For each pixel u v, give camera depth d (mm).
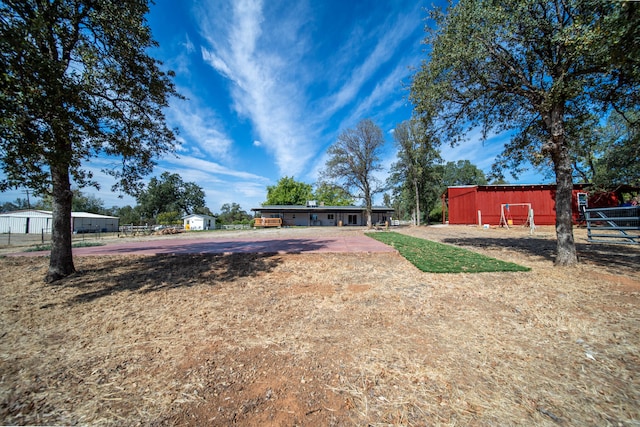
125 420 1700
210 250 9461
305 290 4625
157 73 6449
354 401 1833
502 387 1935
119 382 2104
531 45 6090
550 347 2500
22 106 3285
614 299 3754
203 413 1744
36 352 2619
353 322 3195
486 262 6363
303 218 36031
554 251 7969
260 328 3092
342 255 7867
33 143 3480
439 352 2445
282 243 11570
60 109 3537
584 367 2164
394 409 1748
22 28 3090
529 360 2287
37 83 3283
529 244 9625
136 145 6621
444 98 7535
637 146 11328
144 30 5613
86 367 2332
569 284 4531
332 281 5164
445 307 3627
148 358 2469
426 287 4582
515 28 5672
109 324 3320
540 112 6301
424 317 3297
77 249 10562
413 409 1743
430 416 1678
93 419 1716
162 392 1969
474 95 7309
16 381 2127
